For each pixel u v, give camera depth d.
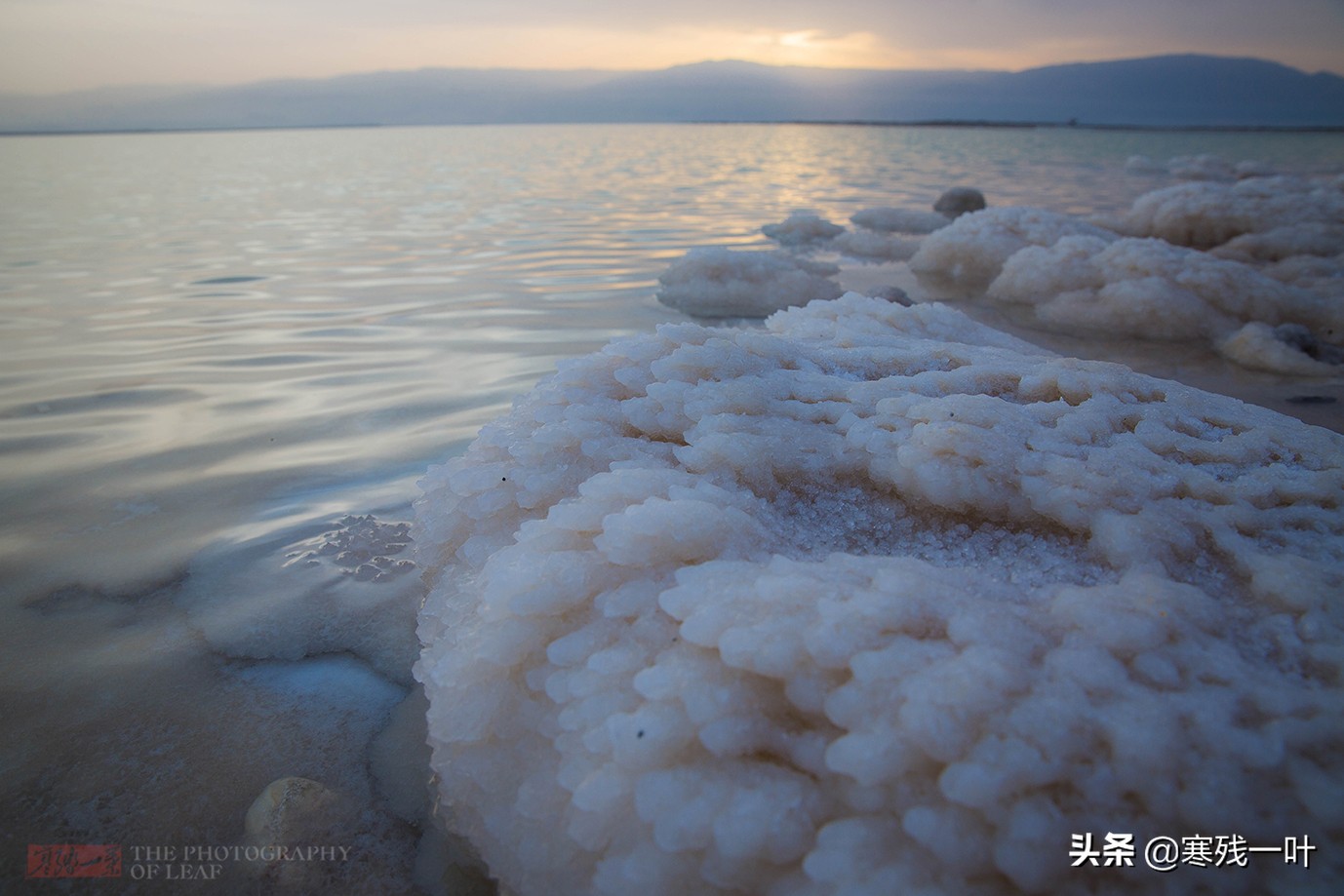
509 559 1.36
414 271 5.84
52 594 1.82
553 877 1.05
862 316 2.76
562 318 4.41
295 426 2.79
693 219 8.85
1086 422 1.64
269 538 2.04
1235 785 0.91
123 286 5.36
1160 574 1.25
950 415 1.62
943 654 1.04
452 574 1.60
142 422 2.84
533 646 1.24
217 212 9.80
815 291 4.97
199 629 1.69
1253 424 1.71
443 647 1.37
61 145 34.44
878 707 0.99
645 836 1.01
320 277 5.63
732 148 24.14
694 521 1.31
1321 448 1.57
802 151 22.28
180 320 4.38
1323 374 3.53
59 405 3.02
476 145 28.75
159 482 2.37
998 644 1.04
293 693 1.51
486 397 3.06
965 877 0.90
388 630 1.69
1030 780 0.91
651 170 16.23
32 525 2.12
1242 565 1.27
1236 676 1.03
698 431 1.66
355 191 12.40
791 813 0.97
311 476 2.39
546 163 18.80
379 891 1.13
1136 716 0.95
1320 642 1.10
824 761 1.01
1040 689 0.98
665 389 1.76
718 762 1.03
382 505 2.20
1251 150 21.16
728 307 4.73
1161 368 3.65
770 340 2.07
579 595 1.26
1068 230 5.81
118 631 1.69
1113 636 1.07
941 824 0.91
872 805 0.96
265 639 1.66
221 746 1.38
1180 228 6.93
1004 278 5.11
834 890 0.90
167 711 1.46
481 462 1.76
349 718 1.45
